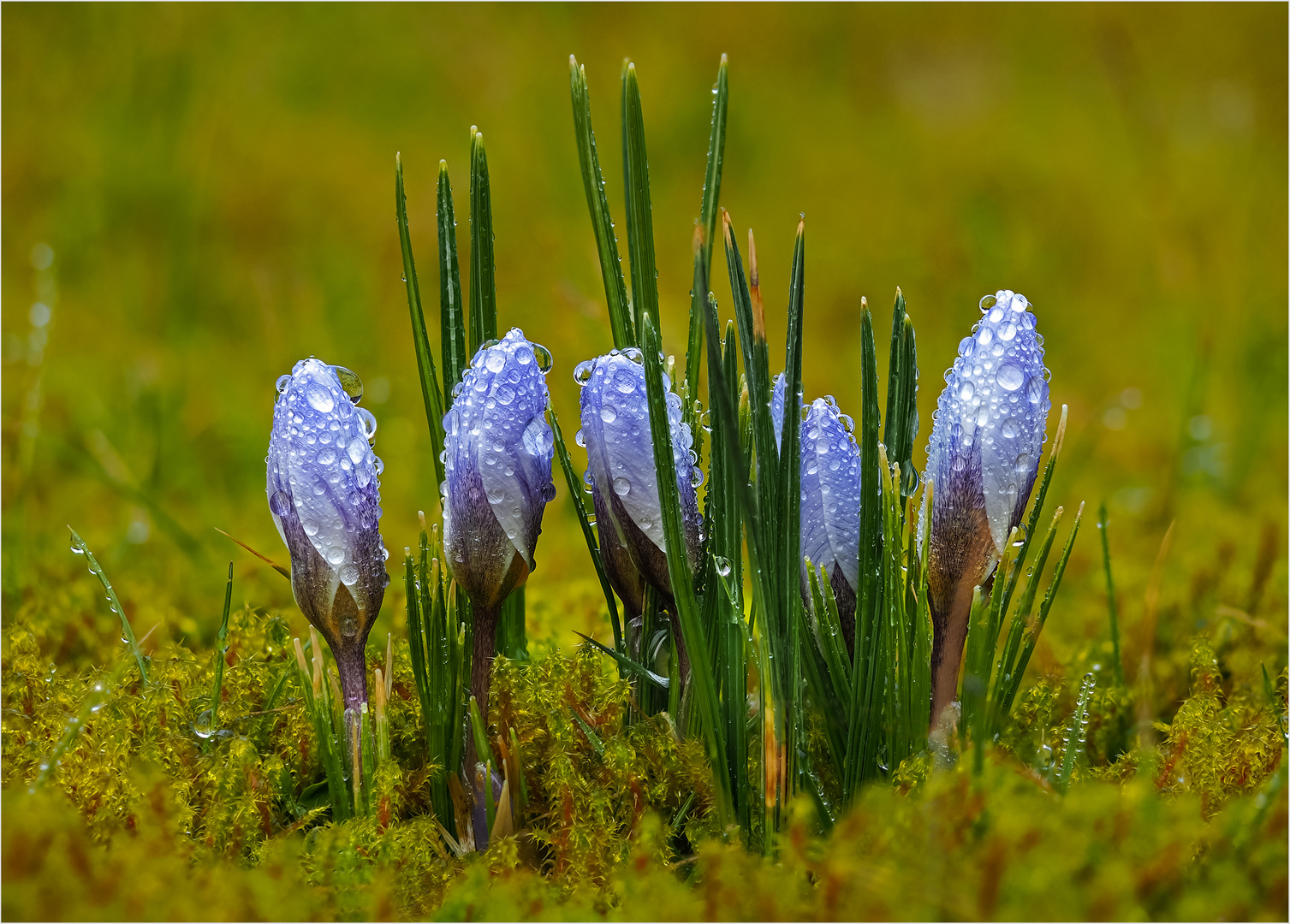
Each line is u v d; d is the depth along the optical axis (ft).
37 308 2.95
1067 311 4.99
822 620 2.39
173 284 4.79
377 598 2.38
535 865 2.40
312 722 2.39
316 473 2.35
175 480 3.45
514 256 5.06
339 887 2.35
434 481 3.52
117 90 5.67
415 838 2.38
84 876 2.32
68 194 5.33
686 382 2.44
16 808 2.34
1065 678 2.57
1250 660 2.60
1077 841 2.30
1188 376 4.31
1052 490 3.53
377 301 4.75
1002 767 2.35
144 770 2.39
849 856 2.32
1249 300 4.25
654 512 2.37
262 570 2.76
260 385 4.04
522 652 2.52
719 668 2.39
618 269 2.42
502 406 2.35
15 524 2.80
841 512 2.40
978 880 2.29
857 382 4.32
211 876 2.34
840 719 2.40
